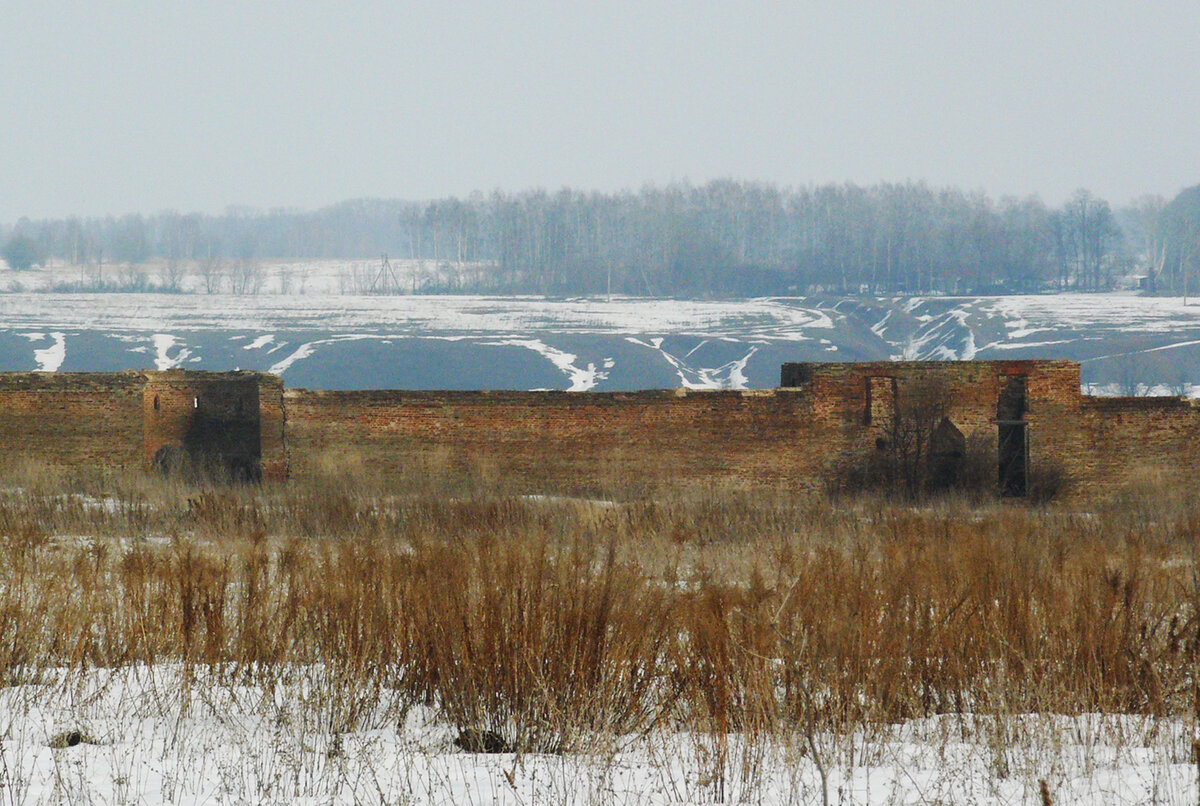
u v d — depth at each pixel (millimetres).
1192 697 32156
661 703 31891
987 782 26891
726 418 141000
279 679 35250
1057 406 141000
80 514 91438
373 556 47406
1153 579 49312
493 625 32969
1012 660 35281
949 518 90438
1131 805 25156
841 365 141125
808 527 88938
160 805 25141
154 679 35594
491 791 25906
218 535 80062
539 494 135875
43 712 32625
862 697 32844
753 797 26062
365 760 27578
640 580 41750
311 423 141375
